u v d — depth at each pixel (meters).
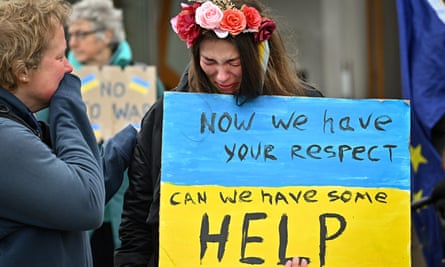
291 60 5.04
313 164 4.74
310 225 4.70
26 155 4.20
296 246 4.67
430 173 7.34
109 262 7.32
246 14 4.60
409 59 7.44
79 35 8.23
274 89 4.90
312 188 4.72
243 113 4.73
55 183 4.19
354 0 14.35
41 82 4.38
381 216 4.74
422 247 7.36
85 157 4.37
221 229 4.63
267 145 4.72
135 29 11.94
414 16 7.41
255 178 4.69
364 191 4.75
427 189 7.34
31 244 4.27
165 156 4.64
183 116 4.68
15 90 4.38
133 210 4.98
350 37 14.47
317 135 4.77
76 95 4.55
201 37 4.65
